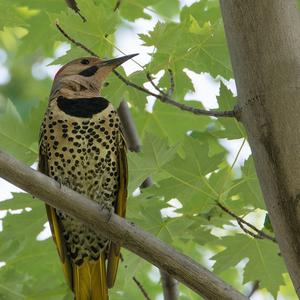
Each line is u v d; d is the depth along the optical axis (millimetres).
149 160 10719
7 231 11375
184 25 10922
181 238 11250
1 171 8594
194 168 10562
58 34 11688
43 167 11633
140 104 11445
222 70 11352
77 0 10461
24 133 11430
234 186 10680
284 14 9008
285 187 8703
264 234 9922
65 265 11320
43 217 11336
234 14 9102
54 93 12062
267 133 8844
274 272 11133
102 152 11555
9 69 19766
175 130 13812
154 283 15047
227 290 8516
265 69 8930
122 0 12750
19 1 13797
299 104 8797
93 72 11953
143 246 8789
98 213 8898
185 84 11617
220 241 11047
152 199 10969
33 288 11922
